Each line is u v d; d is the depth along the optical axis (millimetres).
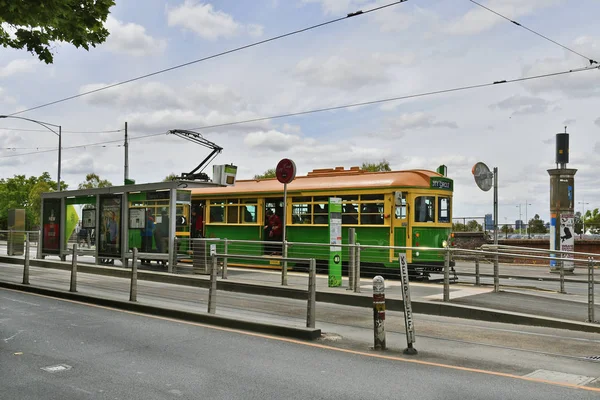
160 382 6520
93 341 8625
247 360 7574
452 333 9742
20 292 14234
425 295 13227
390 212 17875
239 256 10539
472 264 28359
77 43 11672
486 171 21625
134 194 19406
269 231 20516
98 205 20500
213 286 10625
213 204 22125
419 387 6395
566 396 6137
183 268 18172
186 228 18688
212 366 7238
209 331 9547
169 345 8422
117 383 6469
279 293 14188
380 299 8359
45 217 22859
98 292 13906
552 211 25328
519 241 29781
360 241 18422
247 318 10102
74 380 6574
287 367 7234
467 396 6086
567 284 18609
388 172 18453
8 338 8766
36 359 7504
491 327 10398
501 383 6609
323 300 13375
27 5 10172
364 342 8883
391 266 17797
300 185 19891
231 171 19312
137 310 11586
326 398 5980
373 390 6262
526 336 9594
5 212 61438
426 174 18234
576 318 10898
